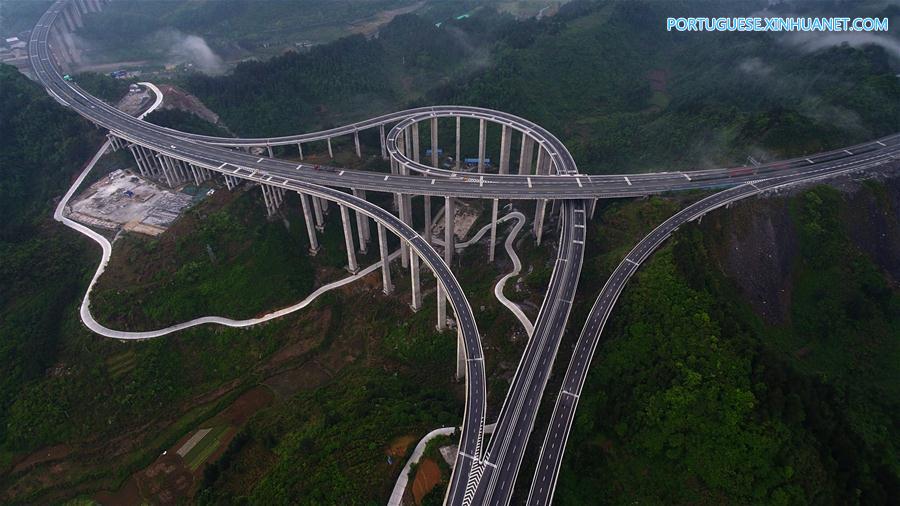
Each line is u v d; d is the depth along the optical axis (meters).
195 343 143.25
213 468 111.88
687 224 144.75
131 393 130.62
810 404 102.69
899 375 132.88
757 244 147.88
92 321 140.25
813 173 162.50
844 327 139.00
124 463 121.12
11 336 134.12
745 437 98.56
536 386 115.00
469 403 112.75
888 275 148.75
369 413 117.88
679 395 106.00
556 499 99.62
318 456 106.69
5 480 117.94
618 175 173.00
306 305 157.00
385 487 100.12
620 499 99.00
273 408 132.00
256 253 161.38
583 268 145.62
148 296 145.62
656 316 122.00
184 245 156.00
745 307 136.75
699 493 96.50
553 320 130.12
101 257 155.50
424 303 157.50
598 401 111.06
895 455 111.50
